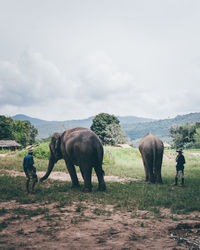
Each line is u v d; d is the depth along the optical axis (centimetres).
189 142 7994
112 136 6819
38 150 2253
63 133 1109
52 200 777
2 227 505
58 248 409
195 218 602
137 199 801
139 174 1562
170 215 632
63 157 1077
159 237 477
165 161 2839
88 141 977
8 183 1027
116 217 604
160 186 1091
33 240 442
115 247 418
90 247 416
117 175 1512
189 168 2073
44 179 1145
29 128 7738
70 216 598
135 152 3020
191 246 444
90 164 971
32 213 610
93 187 1055
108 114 7275
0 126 6253
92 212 644
